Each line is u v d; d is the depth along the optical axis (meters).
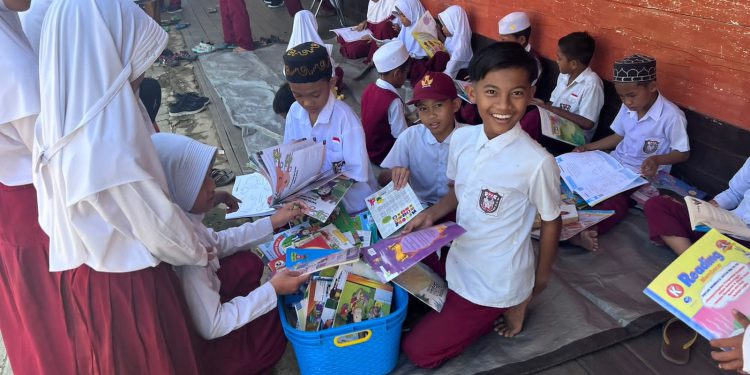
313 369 1.74
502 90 1.47
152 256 1.43
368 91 3.32
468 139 1.75
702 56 2.48
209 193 1.80
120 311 1.42
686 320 1.42
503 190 1.62
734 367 1.31
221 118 4.33
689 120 2.62
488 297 1.73
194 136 4.16
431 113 2.25
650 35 2.73
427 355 1.82
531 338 1.92
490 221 1.68
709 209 1.75
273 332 1.87
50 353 1.46
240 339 1.79
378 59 3.18
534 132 2.92
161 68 5.88
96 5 1.29
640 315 1.95
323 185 2.14
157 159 1.40
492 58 1.44
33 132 1.47
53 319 1.45
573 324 1.95
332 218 2.21
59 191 1.27
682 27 2.54
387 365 1.83
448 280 1.83
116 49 1.31
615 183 2.38
